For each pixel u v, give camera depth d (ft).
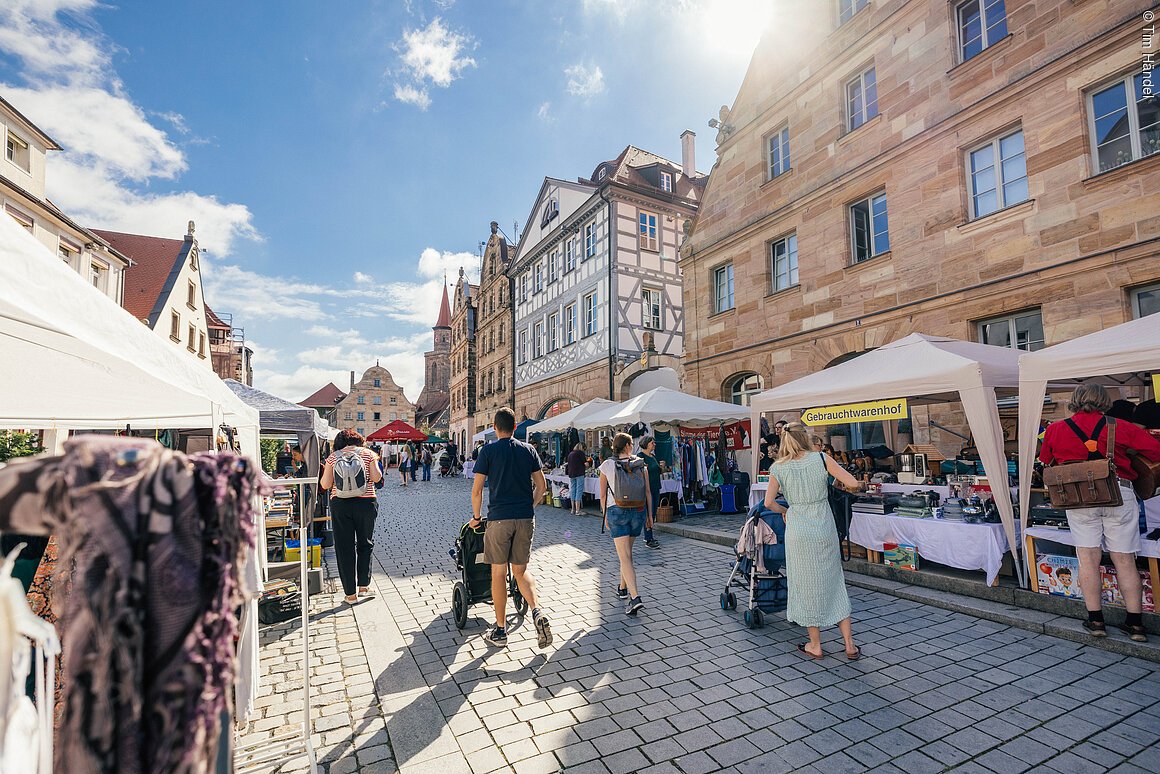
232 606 4.25
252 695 10.19
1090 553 13.38
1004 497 16.70
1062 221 24.79
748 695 11.12
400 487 68.95
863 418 21.21
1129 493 13.46
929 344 20.61
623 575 16.42
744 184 43.34
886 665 12.46
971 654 12.98
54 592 4.20
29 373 10.05
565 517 39.19
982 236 27.81
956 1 30.09
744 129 43.50
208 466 4.22
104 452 3.69
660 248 64.03
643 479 16.75
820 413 23.22
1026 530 16.10
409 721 10.29
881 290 32.65
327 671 12.62
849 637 12.92
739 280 43.27
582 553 25.53
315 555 19.75
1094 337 15.81
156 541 3.68
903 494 20.29
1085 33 24.47
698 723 10.07
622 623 15.64
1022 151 27.04
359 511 18.15
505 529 13.66
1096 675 11.66
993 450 17.04
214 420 13.17
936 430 29.73
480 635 14.90
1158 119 22.54
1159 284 22.39
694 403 36.50
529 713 10.53
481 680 12.03
